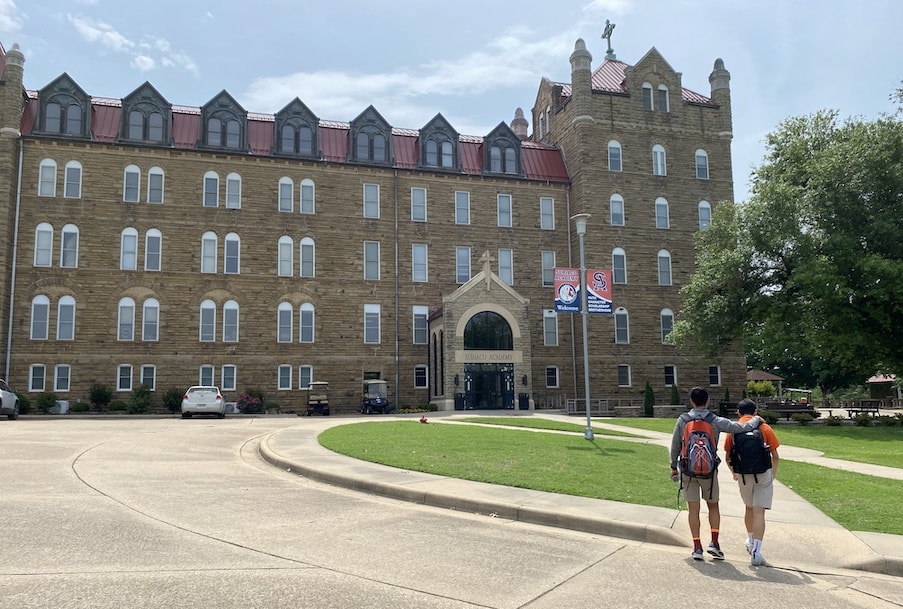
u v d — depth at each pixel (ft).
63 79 146.30
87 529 33.99
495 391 152.15
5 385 118.21
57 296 140.87
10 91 139.85
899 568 31.89
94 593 24.66
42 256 140.87
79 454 61.00
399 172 163.84
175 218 148.97
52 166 143.13
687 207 175.32
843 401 214.07
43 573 26.81
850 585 29.84
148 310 145.69
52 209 142.10
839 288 114.93
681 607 25.73
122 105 149.59
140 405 136.87
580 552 33.27
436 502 44.29
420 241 163.22
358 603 24.57
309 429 87.81
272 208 155.12
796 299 125.90
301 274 155.22
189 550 30.94
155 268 146.82
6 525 34.22
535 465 56.24
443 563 30.35
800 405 131.13
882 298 110.52
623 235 169.89
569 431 91.71
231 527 35.81
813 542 35.91
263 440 74.43
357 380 155.53
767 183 129.29
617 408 143.84
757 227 123.54
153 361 144.56
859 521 39.83
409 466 55.16
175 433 83.46
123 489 45.32
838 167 118.21
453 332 150.00
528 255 168.86
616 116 172.86
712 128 179.93
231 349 149.28
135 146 147.33
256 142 156.66
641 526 36.94
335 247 157.79
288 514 39.63
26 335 138.21
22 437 73.46
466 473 51.96
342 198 159.63
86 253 143.23
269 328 151.94
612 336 167.73
